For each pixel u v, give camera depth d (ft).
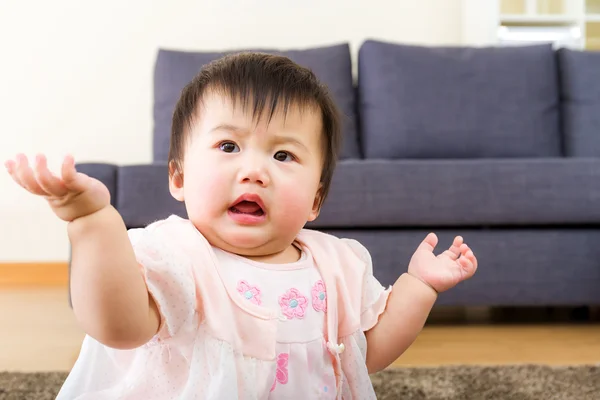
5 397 3.34
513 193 5.66
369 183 5.57
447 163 5.68
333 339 2.31
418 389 3.55
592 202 5.71
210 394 2.00
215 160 2.25
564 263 5.74
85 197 1.76
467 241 5.68
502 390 3.53
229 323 2.10
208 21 8.68
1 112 8.42
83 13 8.50
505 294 5.68
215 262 2.19
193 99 2.39
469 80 7.65
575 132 7.75
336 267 2.49
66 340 5.05
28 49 8.45
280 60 2.45
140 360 2.15
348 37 8.85
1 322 5.77
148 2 8.59
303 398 2.17
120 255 1.80
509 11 9.51
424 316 2.60
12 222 8.41
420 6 8.91
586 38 9.62
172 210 5.38
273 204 2.25
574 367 4.00
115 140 8.57
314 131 2.39
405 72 7.65
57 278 8.45
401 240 5.62
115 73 8.55
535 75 7.75
